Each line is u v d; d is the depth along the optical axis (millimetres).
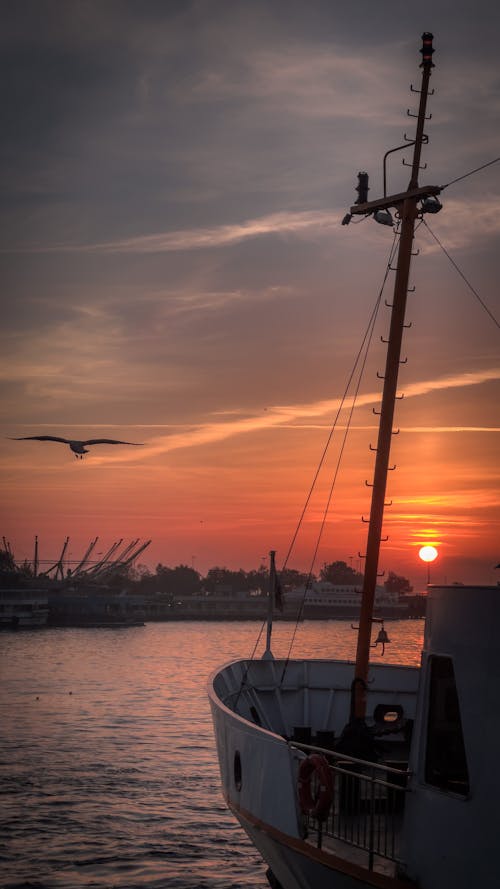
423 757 13180
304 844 14648
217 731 19906
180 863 37281
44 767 60281
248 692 25547
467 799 12023
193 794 51094
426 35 22250
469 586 12367
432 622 13422
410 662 144125
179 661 187750
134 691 122875
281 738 15719
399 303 21891
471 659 12188
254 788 16578
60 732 79562
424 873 12812
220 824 43812
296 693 26641
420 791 13094
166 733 78938
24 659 191250
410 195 21875
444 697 12914
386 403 21641
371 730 18531
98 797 50156
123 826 43406
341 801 15633
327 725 25781
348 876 13578
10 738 75188
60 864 37156
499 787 11430
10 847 39594
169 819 44906
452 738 12609
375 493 21375
